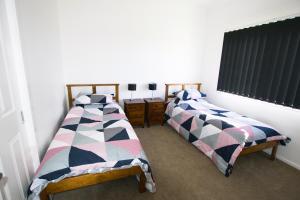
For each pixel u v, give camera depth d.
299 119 2.37
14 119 1.34
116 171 1.61
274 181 2.10
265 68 2.79
